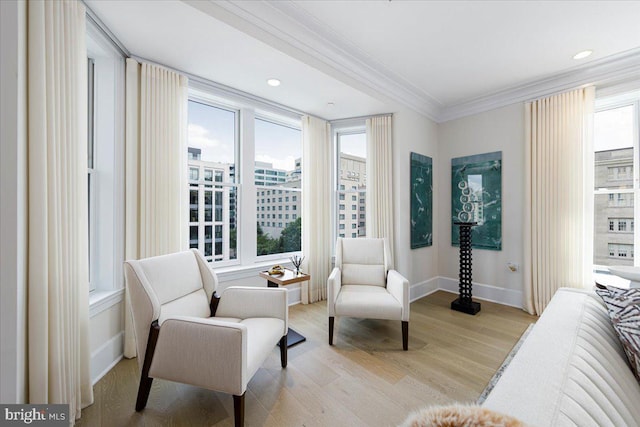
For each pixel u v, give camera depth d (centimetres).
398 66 277
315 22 212
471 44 239
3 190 114
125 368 194
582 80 277
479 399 165
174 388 173
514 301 327
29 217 123
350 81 274
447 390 173
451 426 51
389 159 343
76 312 148
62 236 138
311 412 154
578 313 121
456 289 382
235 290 197
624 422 67
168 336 143
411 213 355
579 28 216
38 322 124
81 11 156
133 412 152
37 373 123
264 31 204
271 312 190
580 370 80
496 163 341
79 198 154
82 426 143
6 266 114
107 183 204
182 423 145
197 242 278
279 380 182
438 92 336
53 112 132
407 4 192
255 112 316
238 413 134
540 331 106
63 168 139
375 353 218
